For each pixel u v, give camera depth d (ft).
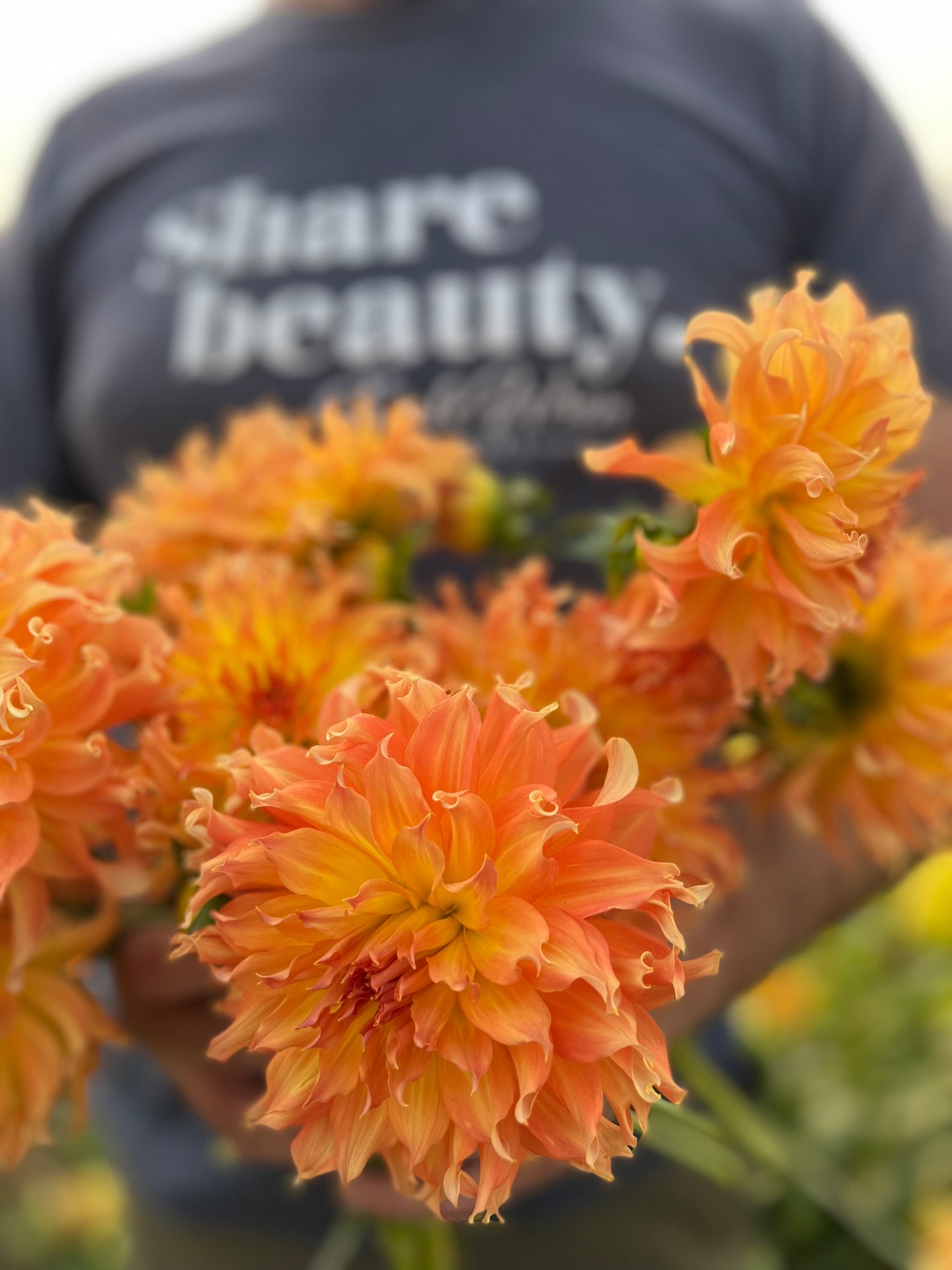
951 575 0.99
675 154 1.78
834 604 0.79
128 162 1.93
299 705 0.93
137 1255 1.97
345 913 0.67
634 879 0.67
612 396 1.73
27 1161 3.65
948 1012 3.12
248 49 1.95
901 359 0.80
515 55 1.83
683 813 0.93
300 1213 1.73
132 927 1.00
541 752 0.68
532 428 1.73
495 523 1.26
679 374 1.74
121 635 0.87
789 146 1.85
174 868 0.90
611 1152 0.68
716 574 0.81
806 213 1.88
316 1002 0.70
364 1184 1.12
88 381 1.86
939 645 0.97
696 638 0.84
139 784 0.85
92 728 0.85
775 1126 2.87
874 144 1.89
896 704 0.98
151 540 1.15
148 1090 1.78
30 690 0.77
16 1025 0.91
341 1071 0.69
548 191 1.76
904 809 1.02
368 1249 1.72
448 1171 0.67
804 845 1.21
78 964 0.96
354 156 1.82
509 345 1.71
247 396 1.77
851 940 3.28
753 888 1.15
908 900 2.90
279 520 1.16
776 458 0.77
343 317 1.75
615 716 0.92
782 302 0.79
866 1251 2.64
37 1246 3.58
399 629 0.99
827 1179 2.69
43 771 0.82
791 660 0.81
